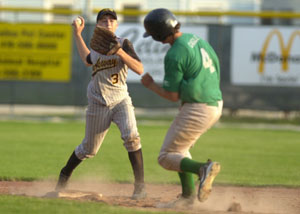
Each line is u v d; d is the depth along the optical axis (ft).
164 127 184.44
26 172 95.35
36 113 228.43
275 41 188.14
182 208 63.57
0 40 193.57
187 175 64.59
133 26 190.49
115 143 142.41
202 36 188.44
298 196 77.92
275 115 209.26
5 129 168.76
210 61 60.29
